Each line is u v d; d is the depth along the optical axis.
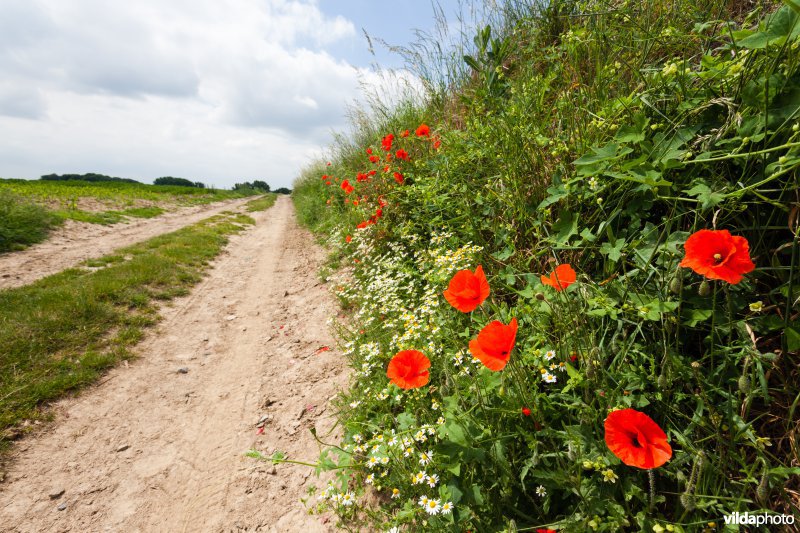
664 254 1.60
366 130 7.66
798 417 1.33
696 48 2.26
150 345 4.63
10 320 4.59
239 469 2.70
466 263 2.75
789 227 1.36
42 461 2.89
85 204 15.35
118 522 2.38
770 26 1.31
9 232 8.85
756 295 1.48
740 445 1.34
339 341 4.02
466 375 1.99
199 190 33.91
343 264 6.45
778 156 1.44
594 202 2.11
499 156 2.98
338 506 1.93
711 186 1.59
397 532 1.58
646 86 2.04
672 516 1.30
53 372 3.83
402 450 1.87
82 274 6.80
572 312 1.72
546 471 1.37
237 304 6.06
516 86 3.12
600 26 2.63
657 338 1.63
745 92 1.46
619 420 1.06
